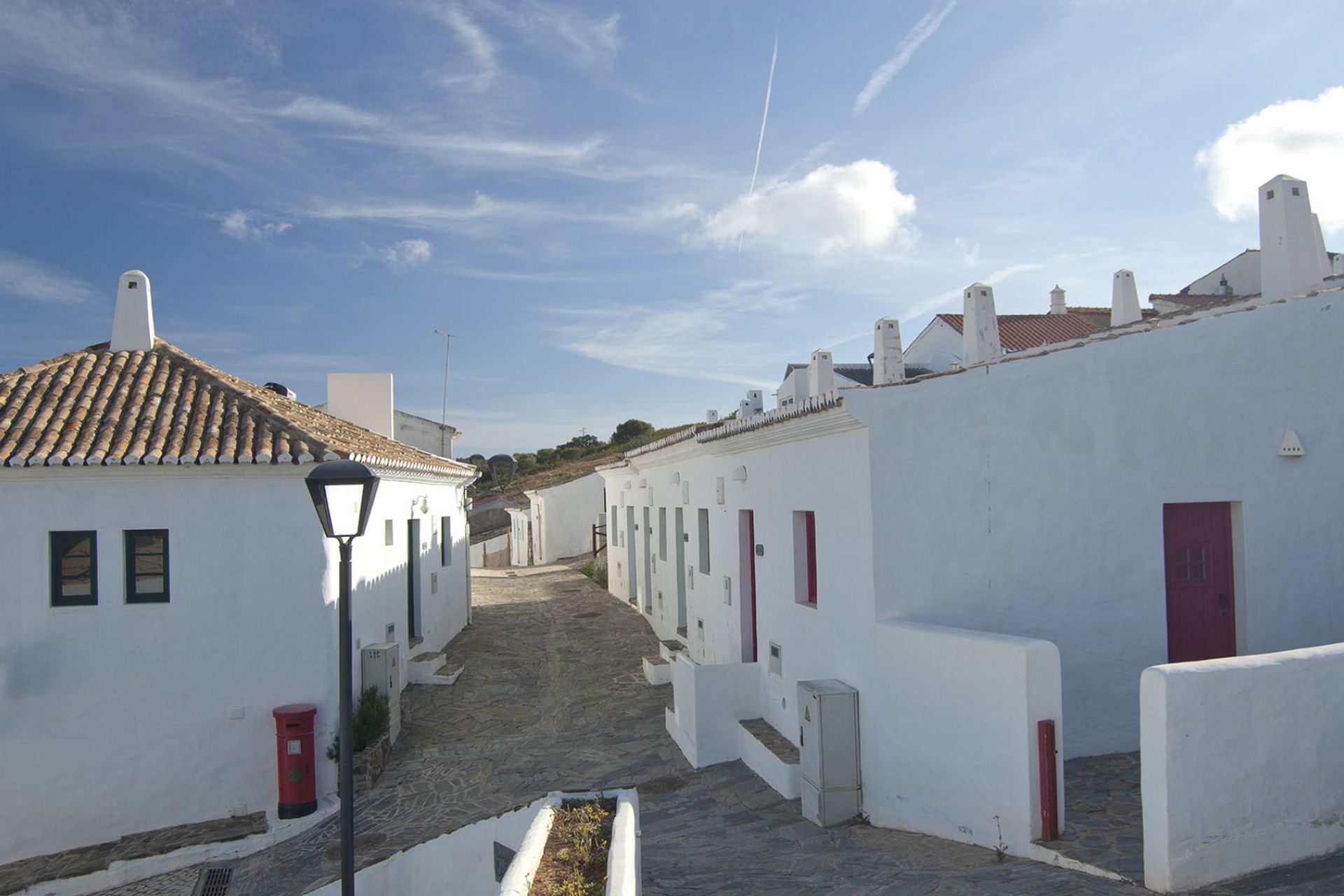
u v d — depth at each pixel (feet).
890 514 26.58
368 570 40.98
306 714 34.01
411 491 50.52
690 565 50.80
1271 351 29.91
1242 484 29.35
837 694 27.40
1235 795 17.92
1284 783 18.44
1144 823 18.06
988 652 22.35
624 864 15.85
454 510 64.13
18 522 33.60
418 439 90.58
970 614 27.04
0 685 33.01
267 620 35.17
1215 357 29.32
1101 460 28.19
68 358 42.83
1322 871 17.80
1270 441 29.71
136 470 34.06
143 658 34.19
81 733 33.60
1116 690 28.07
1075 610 27.78
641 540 70.18
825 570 30.35
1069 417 27.96
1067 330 84.43
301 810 33.50
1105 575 28.09
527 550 124.67
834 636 29.53
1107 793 24.11
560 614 73.26
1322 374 30.40
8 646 33.24
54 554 34.14
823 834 26.45
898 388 26.68
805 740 28.43
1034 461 27.63
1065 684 27.63
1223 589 29.68
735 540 41.09
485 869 24.80
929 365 103.19
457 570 65.31
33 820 32.99
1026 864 20.61
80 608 33.94
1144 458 28.53
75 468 33.53
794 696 33.14
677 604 55.21
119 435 35.70
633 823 18.70
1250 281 98.12
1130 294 45.37
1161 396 28.76
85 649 33.81
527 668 54.24
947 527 26.94
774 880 22.29
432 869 27.61
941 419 26.96
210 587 34.78
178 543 34.63
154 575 34.86
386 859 28.32
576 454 208.23
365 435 52.95
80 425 36.35
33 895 30.30
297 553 35.45
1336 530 30.22
